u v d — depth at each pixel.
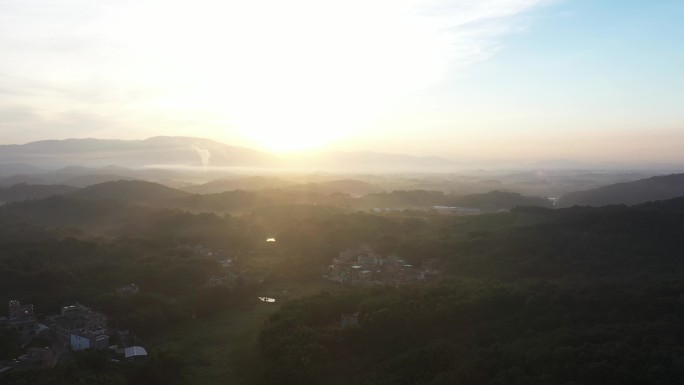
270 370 79.00
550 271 118.00
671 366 67.75
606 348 74.06
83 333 88.81
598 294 93.94
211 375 82.94
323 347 82.94
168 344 94.44
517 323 87.25
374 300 96.31
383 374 77.44
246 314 111.56
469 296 97.00
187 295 116.44
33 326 92.44
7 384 70.88
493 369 73.38
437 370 76.12
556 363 71.31
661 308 87.50
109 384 73.69
